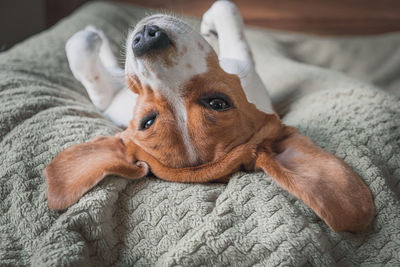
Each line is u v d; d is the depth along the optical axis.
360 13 1.32
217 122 0.47
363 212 0.48
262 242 0.47
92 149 0.52
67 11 1.31
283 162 0.50
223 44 0.68
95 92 0.68
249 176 0.50
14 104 0.58
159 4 1.34
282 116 0.70
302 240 0.46
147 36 0.44
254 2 1.35
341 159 0.51
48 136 0.55
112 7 1.06
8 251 0.47
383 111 0.59
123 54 0.62
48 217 0.48
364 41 1.11
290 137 0.53
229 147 0.49
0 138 0.55
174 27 0.46
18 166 0.51
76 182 0.49
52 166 0.50
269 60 0.91
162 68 0.45
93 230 0.48
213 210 0.48
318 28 1.33
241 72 0.61
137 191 0.51
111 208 0.50
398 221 0.49
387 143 0.55
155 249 0.48
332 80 0.75
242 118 0.50
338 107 0.62
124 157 0.52
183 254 0.45
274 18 1.33
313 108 0.65
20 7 1.25
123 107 0.66
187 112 0.47
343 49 1.09
